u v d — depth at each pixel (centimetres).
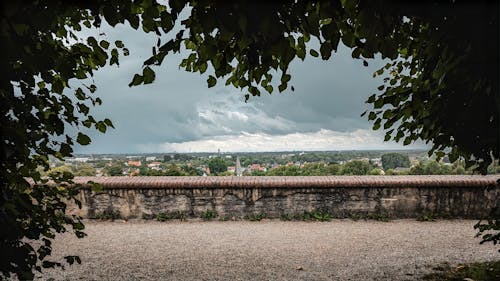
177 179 1102
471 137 387
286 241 830
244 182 1054
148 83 274
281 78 342
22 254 286
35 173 326
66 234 903
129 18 273
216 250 759
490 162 401
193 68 359
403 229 941
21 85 286
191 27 274
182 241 835
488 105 352
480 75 300
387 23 261
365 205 1056
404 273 589
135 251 755
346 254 724
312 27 259
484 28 278
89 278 588
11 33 239
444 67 319
